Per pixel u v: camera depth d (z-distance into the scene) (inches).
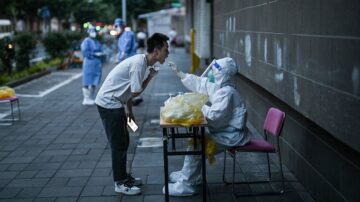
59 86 524.4
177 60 903.7
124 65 180.4
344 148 150.5
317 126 176.4
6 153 249.4
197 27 633.6
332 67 144.6
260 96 278.7
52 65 729.0
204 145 167.6
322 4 152.5
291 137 212.2
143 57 178.2
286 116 219.1
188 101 168.1
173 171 214.8
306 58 170.2
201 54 543.2
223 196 185.2
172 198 183.3
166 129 167.0
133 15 1421.0
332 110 145.6
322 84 153.9
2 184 201.5
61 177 209.8
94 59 391.5
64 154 246.1
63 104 402.6
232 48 342.0
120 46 386.0
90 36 393.1
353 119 130.1
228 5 360.5
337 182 157.4
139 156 239.8
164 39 179.3
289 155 215.9
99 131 297.6
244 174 210.8
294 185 196.2
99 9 1213.7
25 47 605.0
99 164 228.1
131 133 290.5
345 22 134.0
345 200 150.6
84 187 196.5
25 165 228.1
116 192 189.6
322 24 152.8
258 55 254.2
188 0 1054.4
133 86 176.2
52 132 296.2
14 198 185.2
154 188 193.9
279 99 221.9
